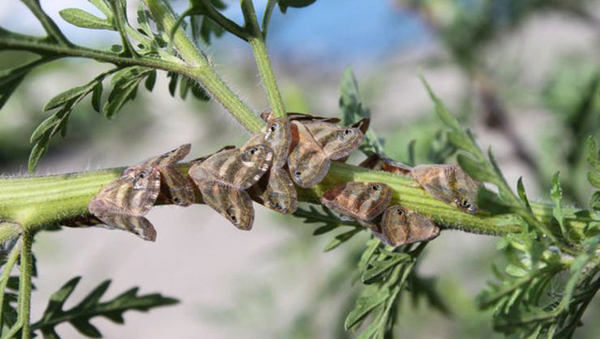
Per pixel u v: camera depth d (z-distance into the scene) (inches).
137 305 9.4
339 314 13.2
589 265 7.9
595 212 7.9
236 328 18.2
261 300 17.6
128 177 8.0
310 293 15.9
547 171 12.9
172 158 8.0
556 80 12.7
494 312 7.7
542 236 7.9
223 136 16.7
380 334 8.3
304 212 8.9
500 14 14.2
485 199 7.4
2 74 7.9
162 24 8.4
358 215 8.0
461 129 7.5
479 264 15.0
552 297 8.1
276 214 15.9
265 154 7.9
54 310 9.1
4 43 7.9
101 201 8.0
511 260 7.7
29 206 8.1
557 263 7.8
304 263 15.9
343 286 13.5
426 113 14.3
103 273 21.5
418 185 8.1
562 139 12.4
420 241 8.1
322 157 8.0
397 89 15.9
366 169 8.1
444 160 10.2
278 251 16.1
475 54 14.5
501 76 14.6
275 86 8.2
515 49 14.6
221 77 8.7
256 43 8.3
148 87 8.7
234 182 7.9
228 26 8.2
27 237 8.2
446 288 14.1
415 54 15.5
